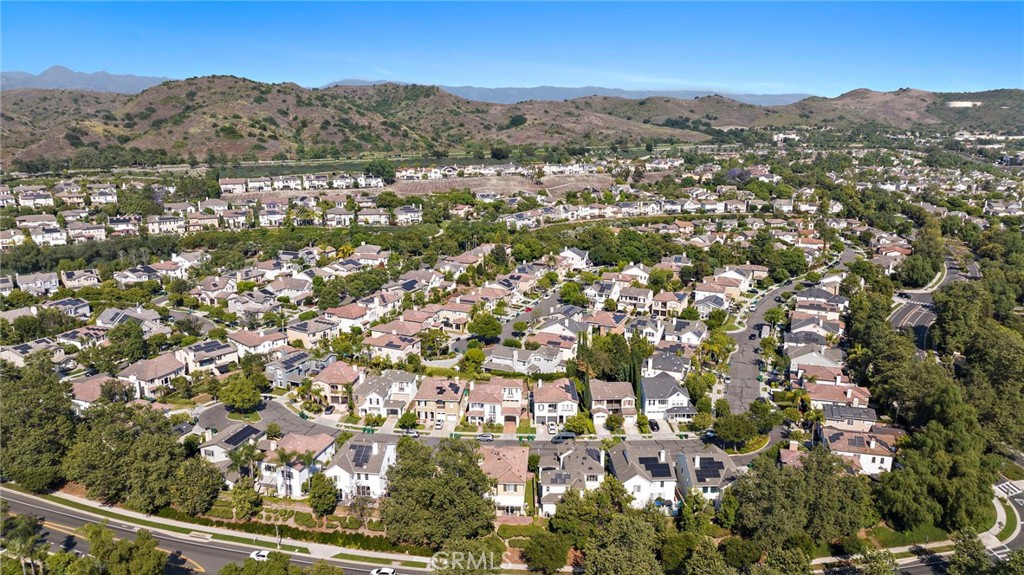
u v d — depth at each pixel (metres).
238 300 181.88
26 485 98.44
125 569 75.50
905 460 98.88
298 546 87.69
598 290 190.50
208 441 105.00
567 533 87.12
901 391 116.94
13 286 194.50
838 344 156.88
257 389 123.44
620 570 74.06
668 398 121.94
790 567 77.31
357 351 144.50
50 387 107.50
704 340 156.62
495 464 97.44
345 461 96.75
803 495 87.12
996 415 111.75
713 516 91.06
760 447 112.44
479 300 176.75
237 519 93.31
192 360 138.75
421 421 120.19
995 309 172.38
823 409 117.75
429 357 147.00
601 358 132.50
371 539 88.19
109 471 94.88
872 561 79.88
